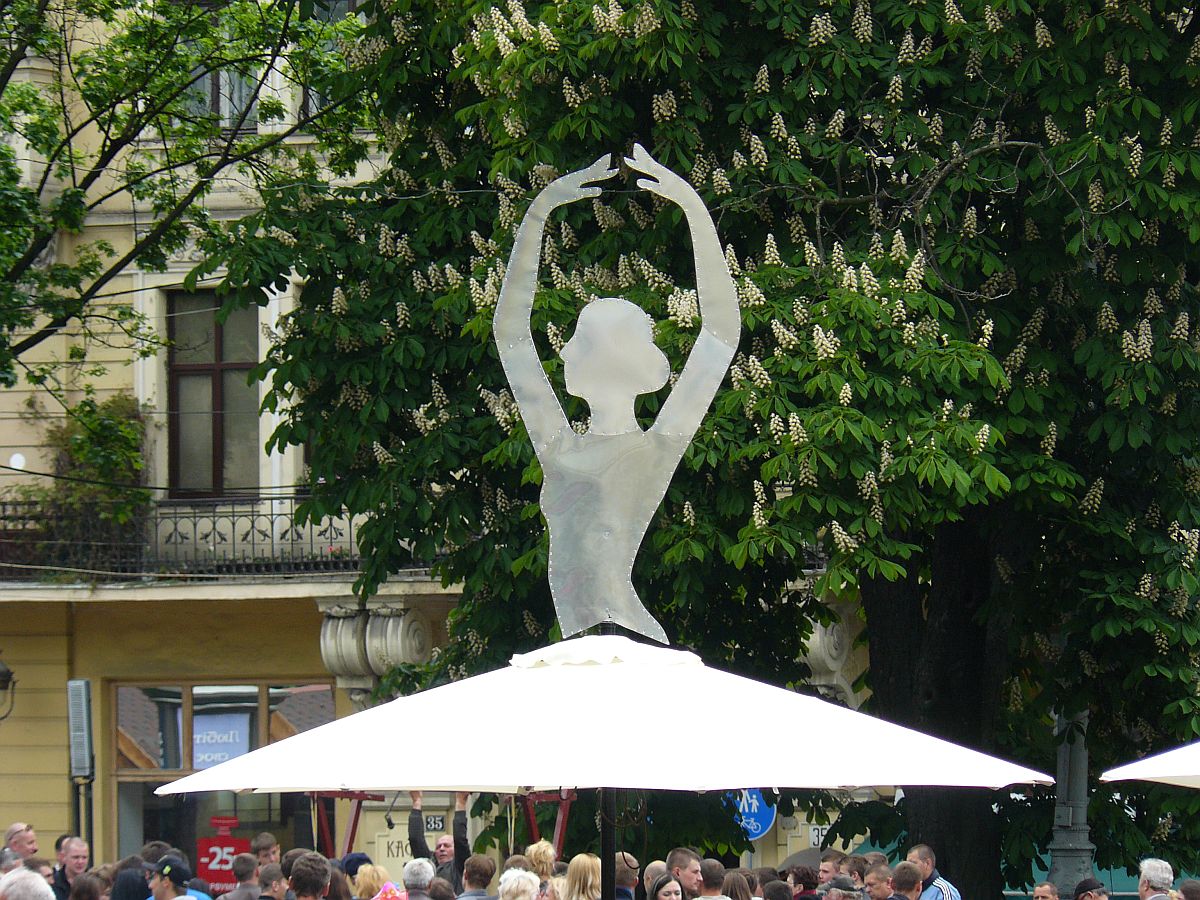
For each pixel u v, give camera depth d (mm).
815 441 14969
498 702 7891
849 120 17578
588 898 12508
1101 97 16000
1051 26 16641
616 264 17188
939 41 17562
